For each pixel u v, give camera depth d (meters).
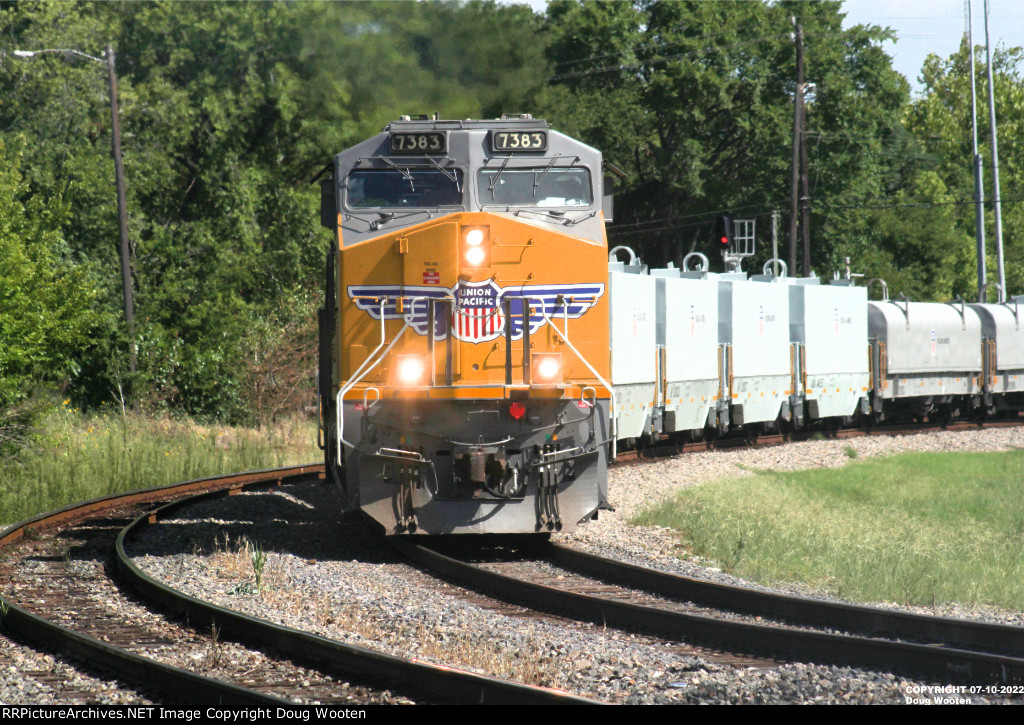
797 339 106.44
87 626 35.22
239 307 125.12
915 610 39.44
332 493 71.25
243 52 143.88
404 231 47.16
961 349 125.44
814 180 191.25
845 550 50.53
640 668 29.70
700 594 39.75
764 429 106.88
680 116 192.62
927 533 56.44
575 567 46.09
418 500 46.81
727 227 103.94
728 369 95.25
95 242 121.81
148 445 87.62
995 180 165.50
